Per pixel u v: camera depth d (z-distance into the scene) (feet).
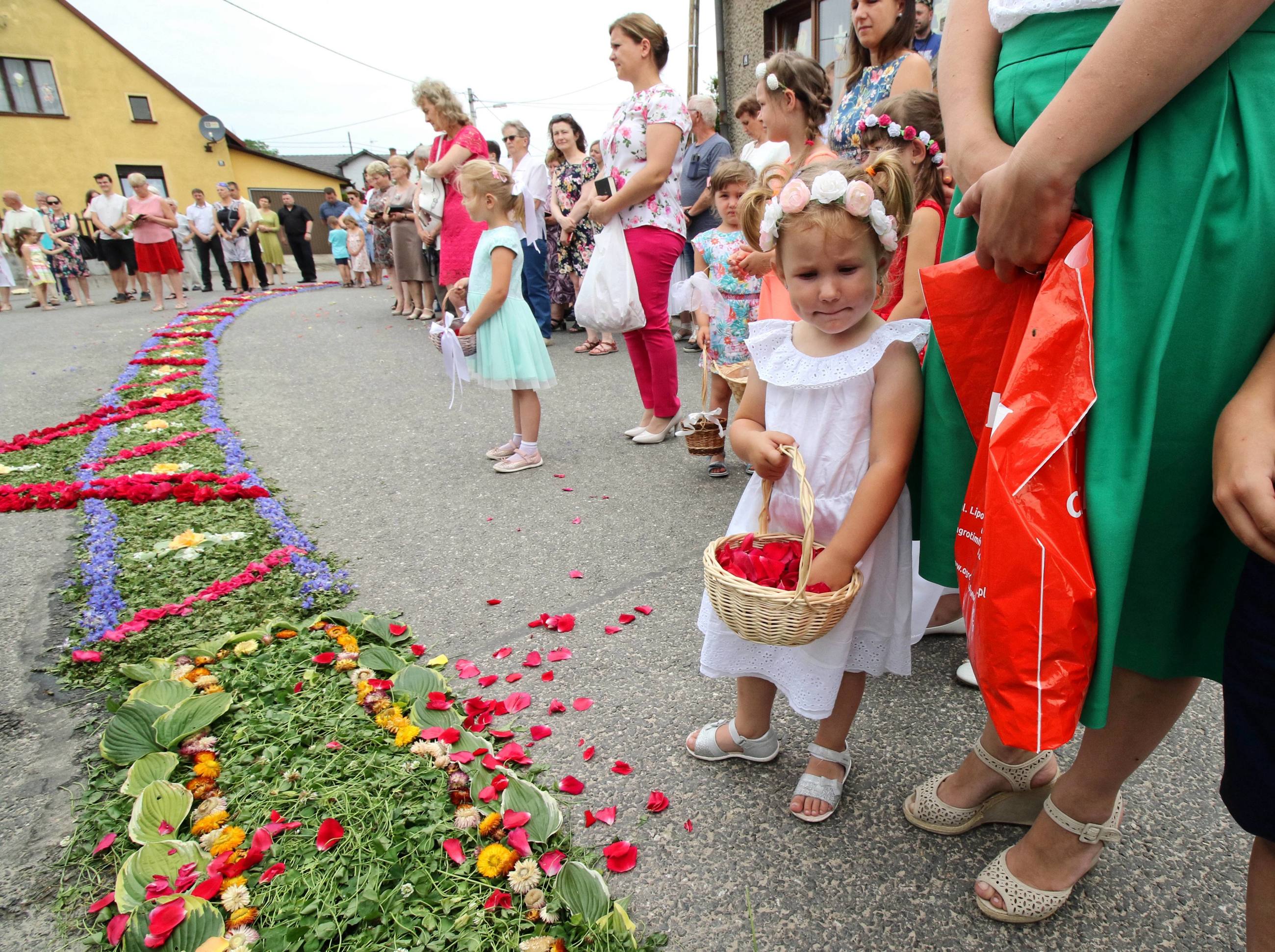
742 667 5.57
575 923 4.53
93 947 4.70
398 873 4.97
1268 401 3.24
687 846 5.38
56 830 5.63
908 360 4.99
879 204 4.58
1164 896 4.92
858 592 4.93
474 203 12.07
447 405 17.54
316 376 20.92
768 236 4.93
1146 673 3.99
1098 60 3.27
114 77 82.99
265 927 4.62
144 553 10.00
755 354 5.57
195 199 47.98
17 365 23.62
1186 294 3.44
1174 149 3.39
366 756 6.06
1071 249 3.54
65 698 7.17
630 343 14.21
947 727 6.60
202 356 23.47
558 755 6.30
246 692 6.96
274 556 9.66
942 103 4.55
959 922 4.78
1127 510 3.45
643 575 9.36
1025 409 3.49
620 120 12.76
